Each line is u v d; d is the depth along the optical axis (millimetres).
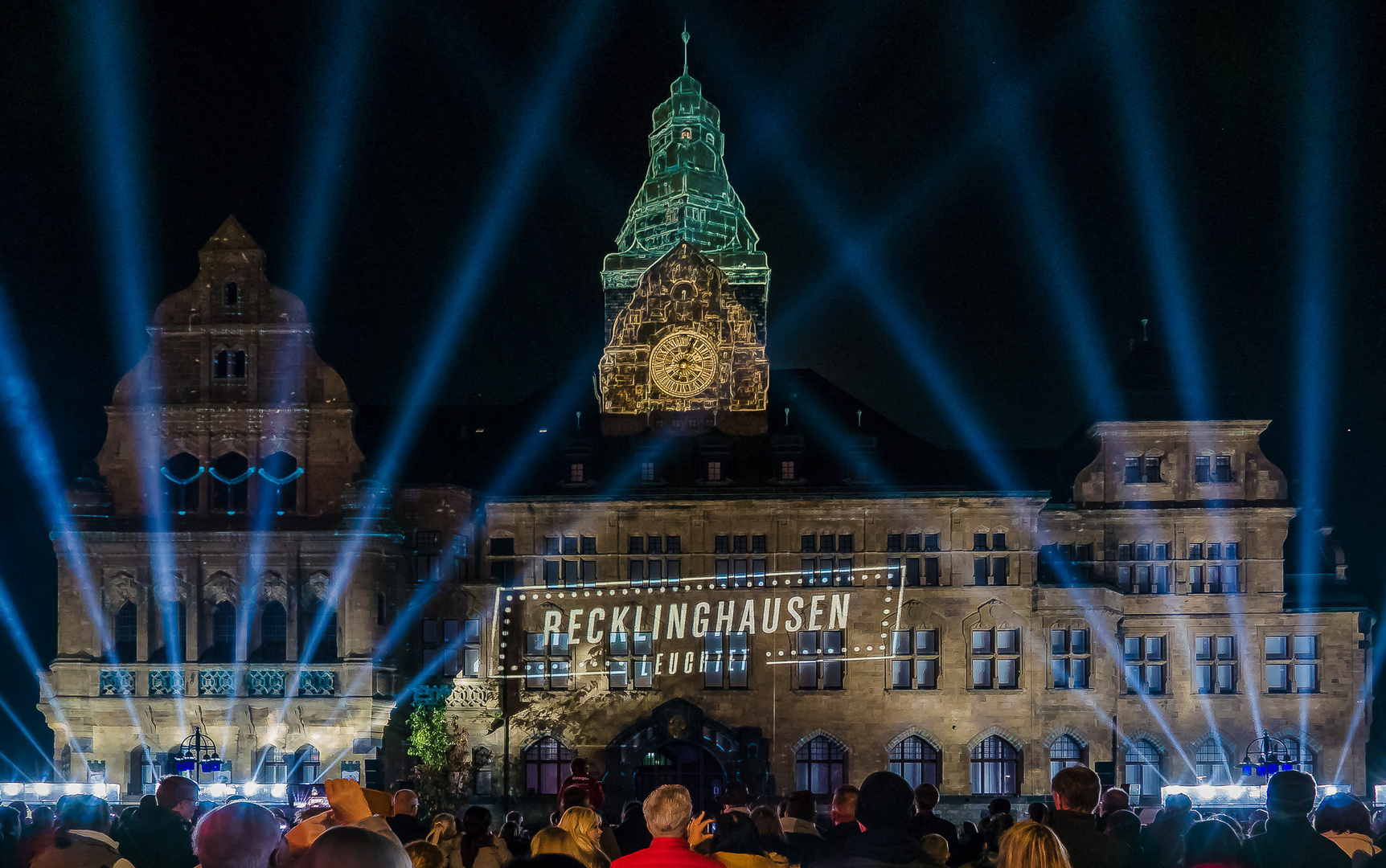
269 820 10844
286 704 76875
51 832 17016
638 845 24172
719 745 80688
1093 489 85562
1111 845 15859
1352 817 18250
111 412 81188
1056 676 82562
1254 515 84688
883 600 82938
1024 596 82688
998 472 85438
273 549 79000
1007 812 25500
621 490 84125
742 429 86500
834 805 20484
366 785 75188
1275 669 84312
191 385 81250
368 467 80375
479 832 20828
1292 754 83438
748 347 87250
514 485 85125
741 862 16641
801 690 82500
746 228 93312
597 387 89000
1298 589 86000
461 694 81938
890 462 86250
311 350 81438
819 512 83750
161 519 80000
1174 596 84438
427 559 82938
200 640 79312
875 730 82000
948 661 82375
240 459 81188
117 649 80250
